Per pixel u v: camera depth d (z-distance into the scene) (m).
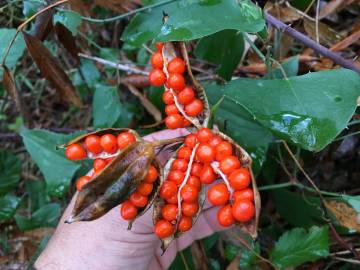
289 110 0.11
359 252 0.15
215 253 0.18
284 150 0.16
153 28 0.13
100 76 0.20
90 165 0.17
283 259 0.15
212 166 0.10
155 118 0.17
